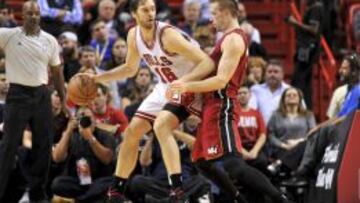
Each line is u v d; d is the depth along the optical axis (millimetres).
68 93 13453
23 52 14414
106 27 20734
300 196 15922
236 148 12242
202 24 21172
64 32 19672
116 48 19625
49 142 14625
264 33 26250
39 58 14492
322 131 15242
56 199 15898
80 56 19125
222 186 12820
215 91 12312
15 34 14453
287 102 18062
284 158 16469
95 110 16938
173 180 12055
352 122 13906
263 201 15211
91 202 15750
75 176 16031
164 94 12641
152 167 16359
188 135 15672
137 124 12633
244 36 12281
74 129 16000
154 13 12367
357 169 13727
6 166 14289
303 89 22266
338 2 25766
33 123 14531
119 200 12672
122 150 12695
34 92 14461
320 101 22547
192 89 11773
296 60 22422
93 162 15938
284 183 15711
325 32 24844
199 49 12281
